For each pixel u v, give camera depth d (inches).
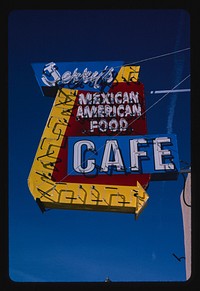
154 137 775.1
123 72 810.8
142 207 737.6
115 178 750.5
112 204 738.2
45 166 757.3
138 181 753.6
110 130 792.3
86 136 794.2
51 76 799.1
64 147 773.3
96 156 780.0
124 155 770.8
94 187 759.7
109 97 813.9
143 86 804.0
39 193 743.7
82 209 745.6
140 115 789.2
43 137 774.5
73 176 757.3
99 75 818.8
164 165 754.8
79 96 808.9
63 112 794.8
